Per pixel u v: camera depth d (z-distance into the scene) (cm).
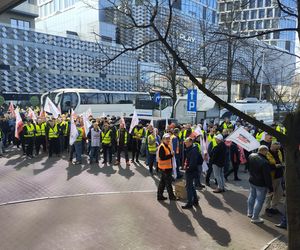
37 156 1641
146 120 1812
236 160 1252
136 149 1516
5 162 1473
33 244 677
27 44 4522
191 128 1447
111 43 3356
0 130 1631
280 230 768
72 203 930
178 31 2364
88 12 4112
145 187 1112
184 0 2139
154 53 2927
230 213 876
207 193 1067
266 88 3756
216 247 672
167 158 956
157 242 692
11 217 821
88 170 1343
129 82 5200
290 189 525
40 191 1041
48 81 4709
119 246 672
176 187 990
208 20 2239
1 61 4278
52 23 5022
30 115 1794
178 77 2973
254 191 836
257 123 532
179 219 823
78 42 4584
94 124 1490
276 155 875
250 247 673
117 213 855
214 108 2581
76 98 2750
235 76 3388
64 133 1783
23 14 4681
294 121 512
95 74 5131
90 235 721
